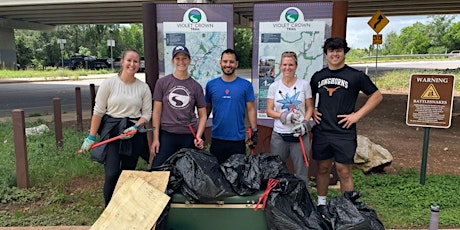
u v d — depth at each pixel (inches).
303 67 188.2
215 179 105.4
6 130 325.1
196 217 107.7
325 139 140.9
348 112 138.6
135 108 132.2
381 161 210.4
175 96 135.7
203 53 194.5
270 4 185.6
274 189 106.2
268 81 191.8
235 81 141.4
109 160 132.0
